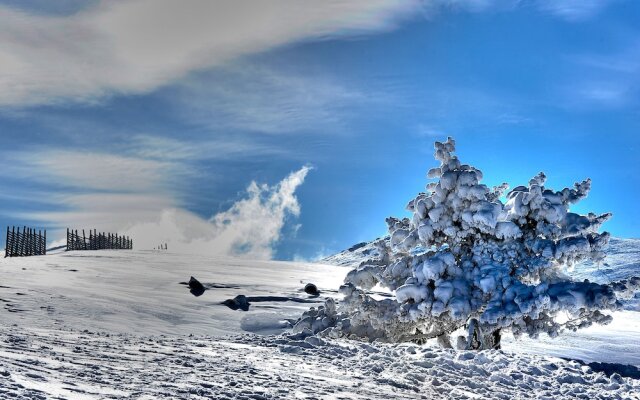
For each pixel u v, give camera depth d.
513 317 18.58
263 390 8.12
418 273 19.86
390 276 20.98
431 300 19.48
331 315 20.48
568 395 12.06
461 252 20.25
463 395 10.23
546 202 19.83
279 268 37.28
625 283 19.44
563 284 19.45
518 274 19.88
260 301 24.11
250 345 14.34
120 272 28.31
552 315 19.70
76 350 10.09
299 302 24.59
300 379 9.59
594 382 13.72
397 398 8.99
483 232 20.00
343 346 15.42
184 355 11.09
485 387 11.64
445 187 20.23
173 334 16.06
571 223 20.23
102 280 24.98
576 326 19.53
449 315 19.95
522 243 20.08
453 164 20.64
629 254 72.88
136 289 23.59
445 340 20.73
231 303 22.58
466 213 19.83
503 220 20.02
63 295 19.33
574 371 14.43
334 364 12.15
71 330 14.00
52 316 15.91
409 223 21.89
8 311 15.77
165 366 9.49
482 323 19.05
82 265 30.34
